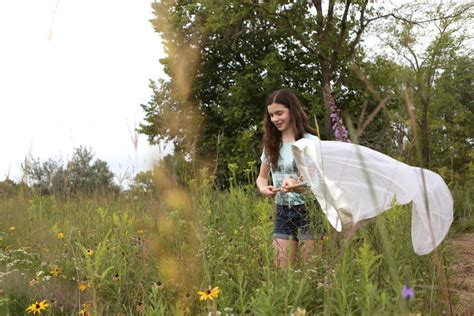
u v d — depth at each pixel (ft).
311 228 10.43
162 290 7.44
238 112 53.88
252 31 56.75
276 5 51.60
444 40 48.91
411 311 7.10
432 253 9.93
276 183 12.66
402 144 9.47
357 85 52.80
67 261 12.07
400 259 8.43
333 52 54.44
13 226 18.53
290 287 7.22
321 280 8.29
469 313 9.21
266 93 55.98
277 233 11.58
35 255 14.47
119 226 11.47
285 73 58.18
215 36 51.80
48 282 10.94
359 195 8.98
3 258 13.62
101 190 19.49
